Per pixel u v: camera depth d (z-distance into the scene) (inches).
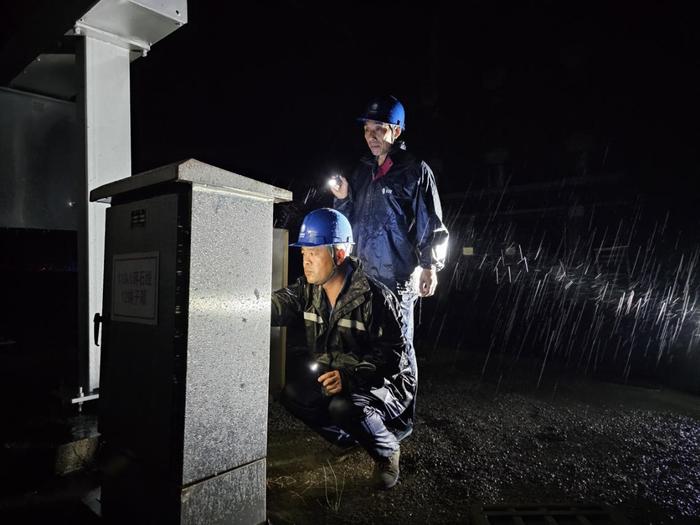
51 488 88.2
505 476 106.9
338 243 95.3
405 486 100.8
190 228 64.1
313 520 85.7
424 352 266.4
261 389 75.6
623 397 173.8
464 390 182.9
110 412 77.9
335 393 91.0
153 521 69.1
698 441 130.0
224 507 70.3
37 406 113.7
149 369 69.4
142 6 109.0
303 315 105.7
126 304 74.4
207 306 66.8
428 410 156.6
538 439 130.3
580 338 280.7
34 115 173.5
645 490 101.3
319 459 113.8
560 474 108.3
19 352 169.0
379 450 96.2
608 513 87.2
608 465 113.7
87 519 79.0
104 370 79.6
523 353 264.2
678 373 199.8
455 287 420.2
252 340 73.8
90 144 115.9
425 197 125.0
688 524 88.0
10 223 169.2
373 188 129.6
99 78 118.2
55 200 179.2
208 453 67.7
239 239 71.2
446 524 86.4
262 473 76.1
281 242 151.2
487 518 85.1
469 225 449.1
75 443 94.5
